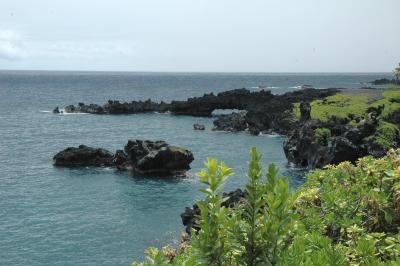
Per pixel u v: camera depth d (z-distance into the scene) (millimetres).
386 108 95812
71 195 57281
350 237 7598
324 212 8820
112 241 42219
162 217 49000
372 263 6133
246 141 97062
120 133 108312
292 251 5906
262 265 4988
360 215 8484
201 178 5500
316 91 154875
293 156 74125
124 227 45875
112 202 54438
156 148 71125
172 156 68062
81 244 41406
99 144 93938
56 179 65125
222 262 5125
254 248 5059
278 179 5145
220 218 5207
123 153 73000
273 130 108375
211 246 5117
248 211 5137
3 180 64125
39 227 45719
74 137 102500
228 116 121750
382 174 9203
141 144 71812
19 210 51125
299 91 158125
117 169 71375
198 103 147250
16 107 171125
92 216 49250
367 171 9484
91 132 109938
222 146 90875
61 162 73188
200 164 74812
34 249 40250
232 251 5262
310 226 8242
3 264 37188
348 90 159125
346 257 6379
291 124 103438
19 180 64312
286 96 145625
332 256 5910
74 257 38656
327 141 72500
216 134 107375
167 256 10555
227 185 59938
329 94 142250
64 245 41156
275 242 4980
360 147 67062
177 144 92938
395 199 8242
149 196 57000
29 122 127938
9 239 42375
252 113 112562
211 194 5410
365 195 8453
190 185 62281
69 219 48219
